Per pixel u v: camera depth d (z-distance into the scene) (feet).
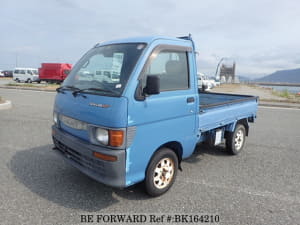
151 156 9.17
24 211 8.75
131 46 9.32
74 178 11.54
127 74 8.32
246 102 16.24
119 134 7.88
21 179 11.28
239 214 9.00
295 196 10.45
